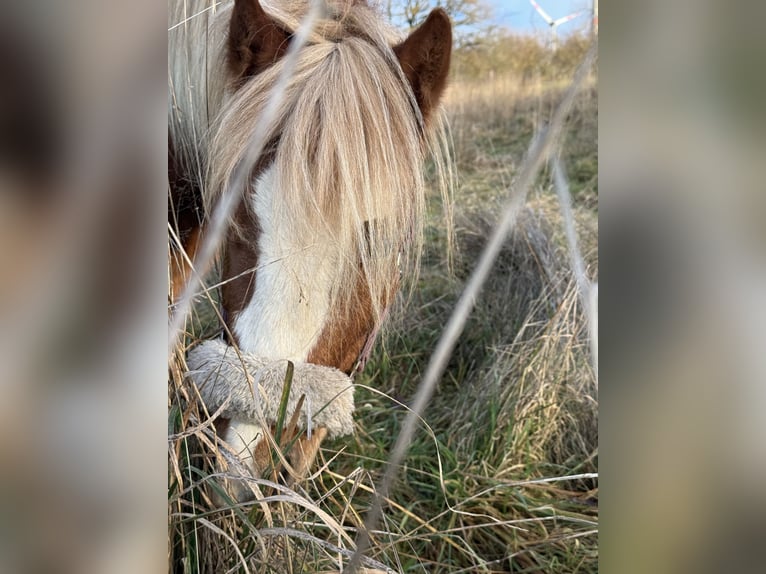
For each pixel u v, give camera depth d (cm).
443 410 172
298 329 94
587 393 169
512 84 341
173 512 94
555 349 170
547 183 256
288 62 93
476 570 127
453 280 210
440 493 142
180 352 97
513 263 216
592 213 226
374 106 99
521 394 162
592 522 131
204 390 94
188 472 102
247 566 94
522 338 183
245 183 96
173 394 101
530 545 134
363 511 127
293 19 113
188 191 125
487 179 272
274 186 95
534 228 219
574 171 256
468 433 162
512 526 131
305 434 104
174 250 112
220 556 98
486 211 238
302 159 94
